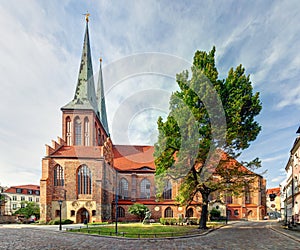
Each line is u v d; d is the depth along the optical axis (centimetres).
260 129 2678
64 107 5541
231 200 5959
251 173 2755
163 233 2153
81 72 5856
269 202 9331
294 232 2352
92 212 4400
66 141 5466
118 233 2253
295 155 3356
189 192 2689
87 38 6088
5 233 2583
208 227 2905
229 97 2511
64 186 4481
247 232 2427
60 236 2223
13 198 8512
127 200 5056
